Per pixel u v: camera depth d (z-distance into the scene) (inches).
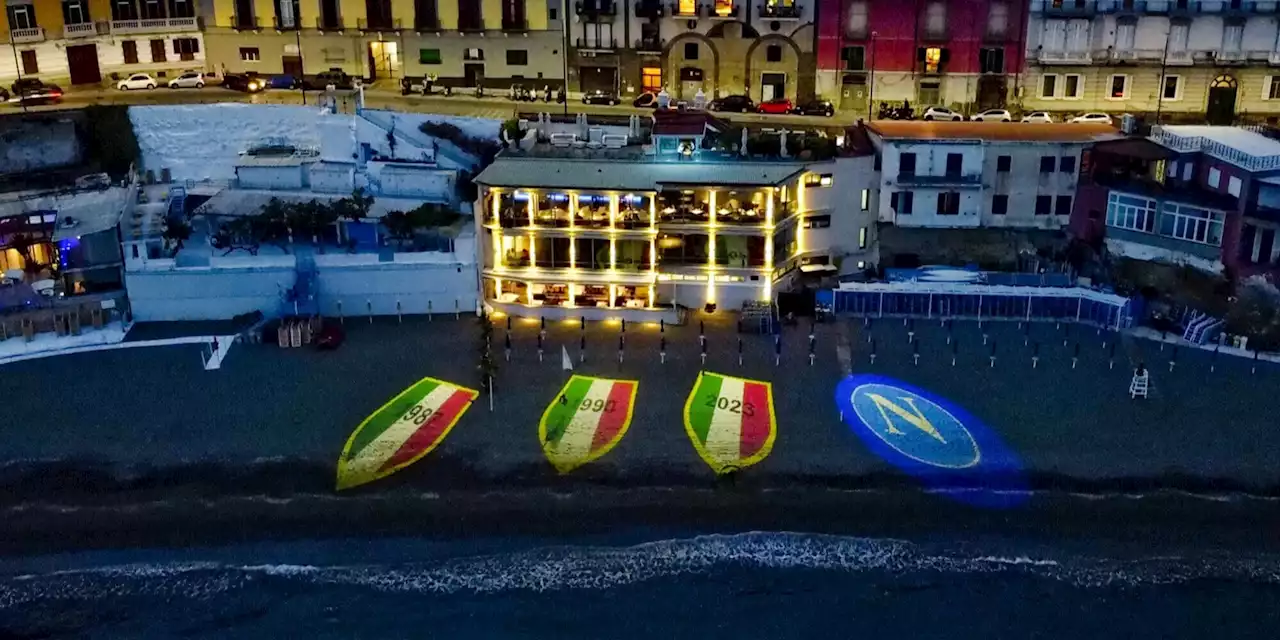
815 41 3986.2
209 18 4205.2
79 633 2176.4
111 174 3666.3
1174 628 2169.0
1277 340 3004.4
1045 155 3275.1
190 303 3235.7
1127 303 3088.1
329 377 2928.2
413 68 4183.1
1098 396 2802.7
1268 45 3804.1
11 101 3846.0
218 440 2669.8
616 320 3233.3
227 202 3376.0
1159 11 3801.7
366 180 3486.7
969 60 3924.7
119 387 2888.8
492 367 2947.8
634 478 2529.5
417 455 2610.7
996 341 3078.2
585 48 4101.9
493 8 4074.8
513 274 3255.4
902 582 2276.1
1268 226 2972.4
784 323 3186.5
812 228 3339.1
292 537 2396.7
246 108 3722.9
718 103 3949.3
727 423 2709.2
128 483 2534.5
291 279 3218.5
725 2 3983.8
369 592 2265.0
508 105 3951.8
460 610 2220.7
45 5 3969.0
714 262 3233.3
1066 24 3850.9
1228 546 2352.4
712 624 2181.3
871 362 2977.4
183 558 2351.1
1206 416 2716.5
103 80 4133.9
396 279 3250.5
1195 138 3176.7
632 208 3169.3
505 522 2425.0
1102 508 2438.5
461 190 3447.3
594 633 2162.9
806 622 2185.0
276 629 2180.1
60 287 3255.4
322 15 4146.2
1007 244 3371.1
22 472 2564.0
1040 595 2245.3
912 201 3358.8
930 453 2596.0
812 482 2511.1
